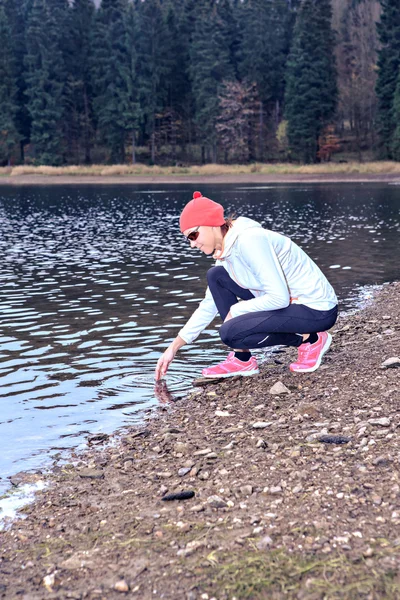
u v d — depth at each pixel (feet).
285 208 89.10
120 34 306.76
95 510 10.11
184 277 35.63
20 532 9.59
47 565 8.52
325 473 10.36
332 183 175.22
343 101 298.35
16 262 43.42
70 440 13.47
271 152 304.09
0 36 281.95
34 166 283.79
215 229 13.39
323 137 271.69
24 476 11.73
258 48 282.36
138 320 24.75
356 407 13.75
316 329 14.90
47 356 19.94
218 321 24.39
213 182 199.00
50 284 34.09
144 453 12.51
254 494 9.92
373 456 10.82
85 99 306.76
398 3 242.78
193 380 17.33
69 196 138.51
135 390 16.63
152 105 283.79
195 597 7.41
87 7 304.50
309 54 257.75
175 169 236.43
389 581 7.26
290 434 12.50
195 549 8.39
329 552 7.93
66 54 308.81
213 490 10.29
